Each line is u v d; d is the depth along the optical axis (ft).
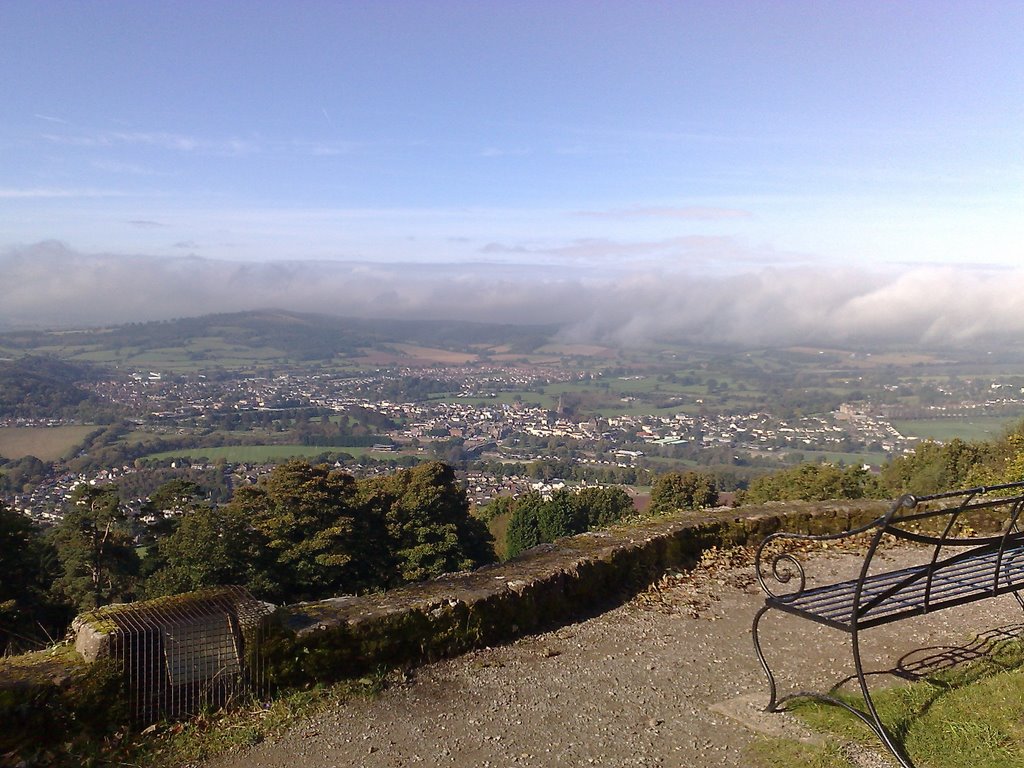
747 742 10.92
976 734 10.55
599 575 17.39
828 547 22.07
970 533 22.54
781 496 55.11
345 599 14.26
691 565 19.97
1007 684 12.16
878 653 14.40
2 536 50.78
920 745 10.36
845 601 11.98
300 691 12.30
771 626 16.10
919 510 23.34
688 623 16.29
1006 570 13.50
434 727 11.48
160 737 10.82
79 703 10.34
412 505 73.46
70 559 55.11
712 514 22.17
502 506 111.75
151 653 11.15
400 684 12.94
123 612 11.73
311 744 10.92
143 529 62.13
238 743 10.85
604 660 14.21
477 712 12.00
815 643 15.06
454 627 14.25
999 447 51.37
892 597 12.25
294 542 65.00
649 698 12.55
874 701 11.85
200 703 11.45
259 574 60.18
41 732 10.05
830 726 11.14
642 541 18.94
